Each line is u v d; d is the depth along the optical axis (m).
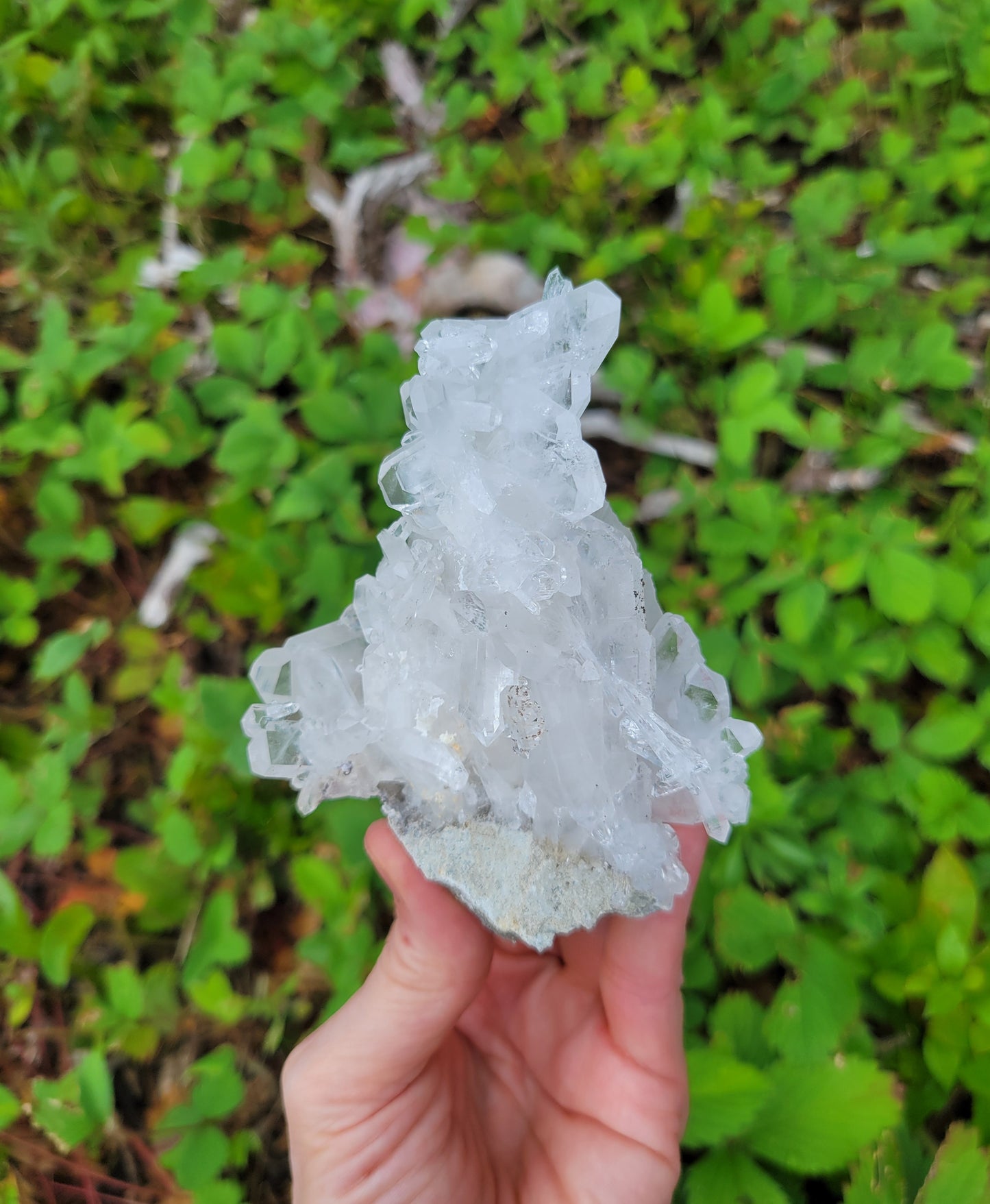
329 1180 0.19
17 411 0.31
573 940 0.22
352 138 0.37
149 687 0.28
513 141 0.39
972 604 0.25
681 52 0.40
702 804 0.18
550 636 0.17
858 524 0.27
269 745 0.19
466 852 0.18
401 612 0.18
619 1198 0.19
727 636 0.26
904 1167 0.22
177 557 0.30
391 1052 0.19
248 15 0.40
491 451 0.17
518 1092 0.22
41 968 0.26
